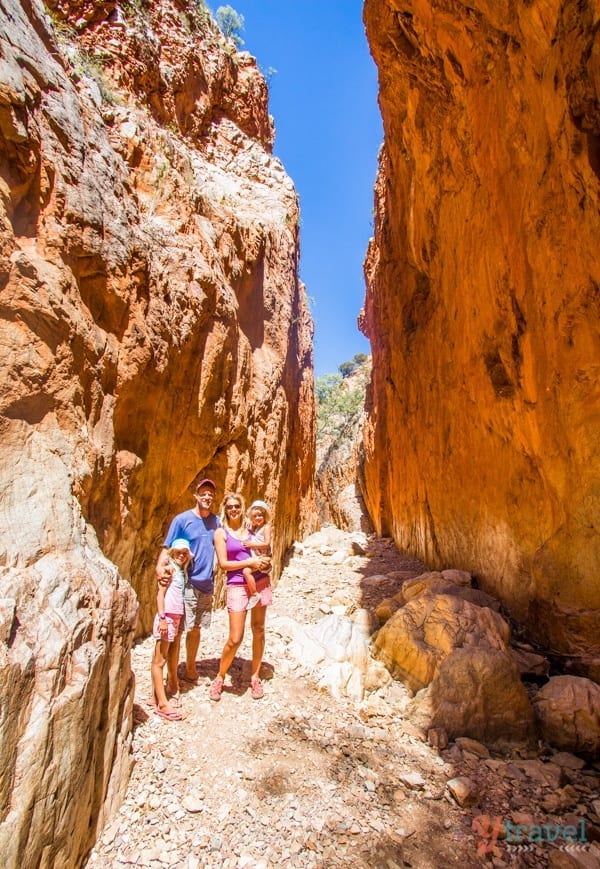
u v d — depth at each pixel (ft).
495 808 10.35
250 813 9.50
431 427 30.01
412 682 14.98
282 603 23.93
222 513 21.52
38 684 7.14
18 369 9.42
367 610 22.04
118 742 9.55
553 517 16.56
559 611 15.33
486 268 19.65
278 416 29.37
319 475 99.09
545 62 13.50
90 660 8.21
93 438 12.10
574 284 13.80
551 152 14.07
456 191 23.00
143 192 17.57
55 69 12.11
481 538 22.66
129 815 9.05
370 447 59.47
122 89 19.62
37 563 8.36
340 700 14.23
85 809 7.95
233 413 22.22
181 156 21.16
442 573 23.31
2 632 6.81
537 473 17.76
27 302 9.70
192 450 18.75
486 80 18.28
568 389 14.60
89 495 11.65
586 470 14.38
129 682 10.18
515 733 12.81
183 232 18.53
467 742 12.50
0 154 9.86
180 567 12.87
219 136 31.91
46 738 6.94
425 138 25.38
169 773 10.28
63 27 18.53
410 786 10.87
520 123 15.94
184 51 26.63
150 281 15.29
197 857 8.42
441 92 22.40
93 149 13.56
